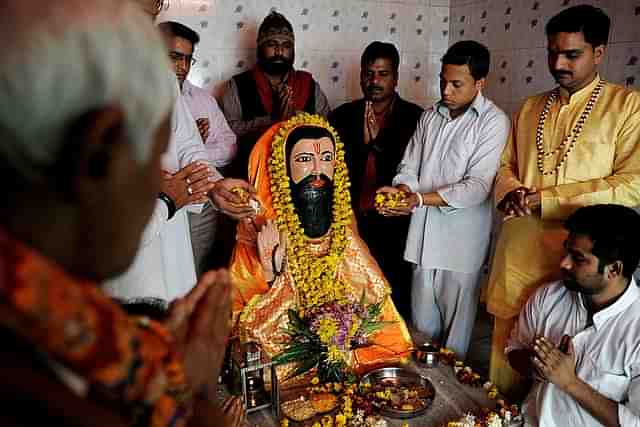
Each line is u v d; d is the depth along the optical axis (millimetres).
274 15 3068
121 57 370
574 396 1463
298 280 1938
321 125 2041
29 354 359
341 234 2012
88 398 382
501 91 3420
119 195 391
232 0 3340
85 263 406
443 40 3896
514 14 3264
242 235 2041
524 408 1723
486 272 3496
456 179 2369
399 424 1558
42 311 329
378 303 1973
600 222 1517
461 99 2309
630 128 1840
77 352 346
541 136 2029
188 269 1702
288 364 1807
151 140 408
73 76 351
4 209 372
